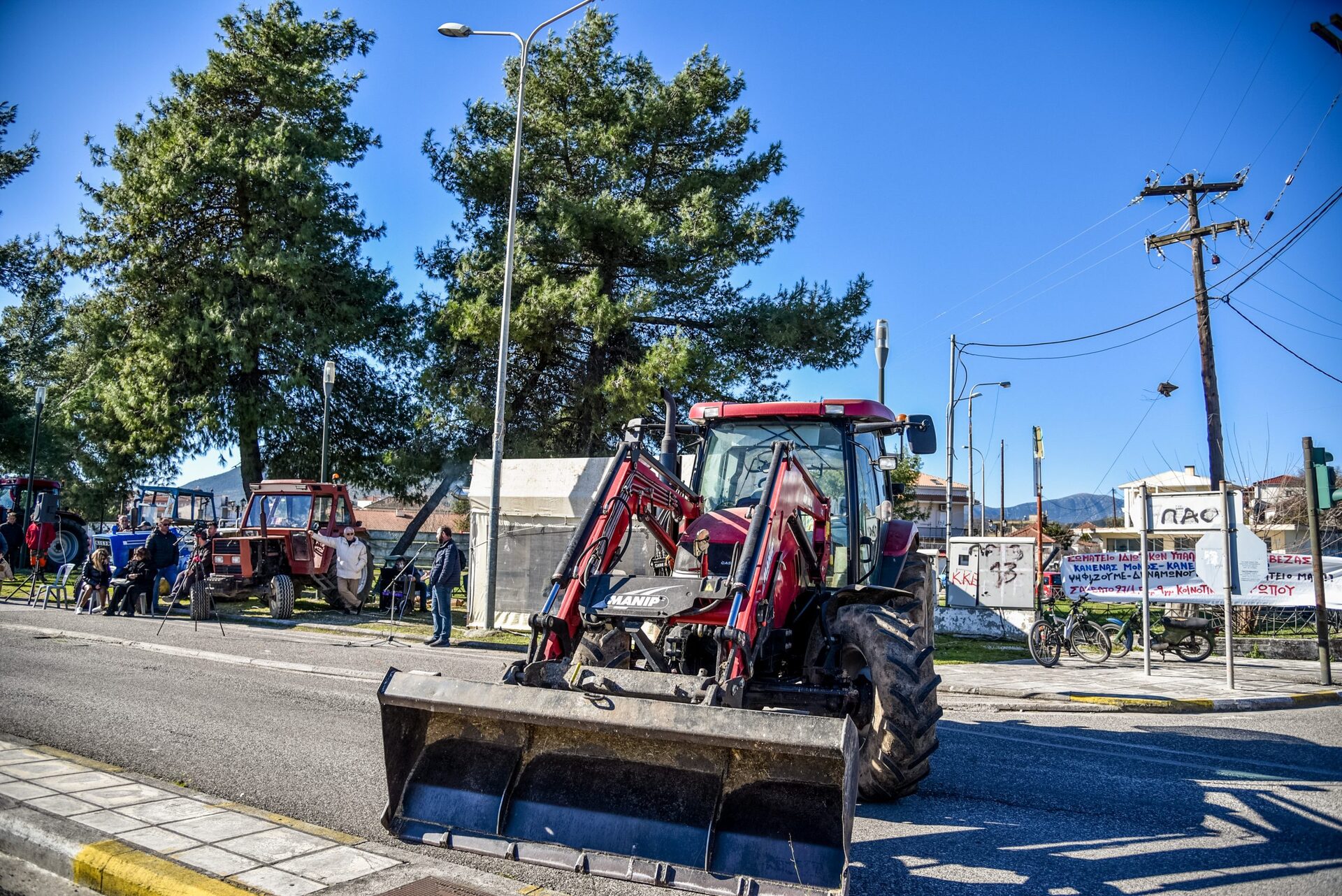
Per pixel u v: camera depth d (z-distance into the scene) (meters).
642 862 3.91
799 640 5.96
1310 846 5.07
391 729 4.47
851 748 3.71
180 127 26.06
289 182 26.30
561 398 25.39
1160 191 21.52
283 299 26.52
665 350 21.23
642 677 4.37
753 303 24.09
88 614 15.97
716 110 24.69
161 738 6.68
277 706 8.11
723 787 4.05
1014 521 52.31
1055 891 4.33
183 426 26.11
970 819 5.53
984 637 18.78
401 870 4.09
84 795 4.93
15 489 24.45
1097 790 6.29
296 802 5.25
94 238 26.48
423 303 25.58
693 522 6.07
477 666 11.56
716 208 23.38
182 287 26.69
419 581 19.73
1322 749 8.01
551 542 16.22
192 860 4.06
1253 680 12.75
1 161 29.61
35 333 42.75
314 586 18.75
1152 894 4.31
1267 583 16.84
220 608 18.38
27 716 7.23
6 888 4.00
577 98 23.86
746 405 7.33
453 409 24.75
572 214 21.89
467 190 24.17
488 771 4.42
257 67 27.30
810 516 6.17
